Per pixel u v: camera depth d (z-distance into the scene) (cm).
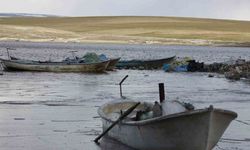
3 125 1997
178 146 1486
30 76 4475
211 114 1398
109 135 1783
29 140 1748
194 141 1453
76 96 3083
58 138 1794
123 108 1995
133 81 4341
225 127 1485
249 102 3030
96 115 2333
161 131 1484
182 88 3841
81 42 16100
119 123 1659
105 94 3256
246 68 5316
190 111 1414
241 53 13550
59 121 2139
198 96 3300
